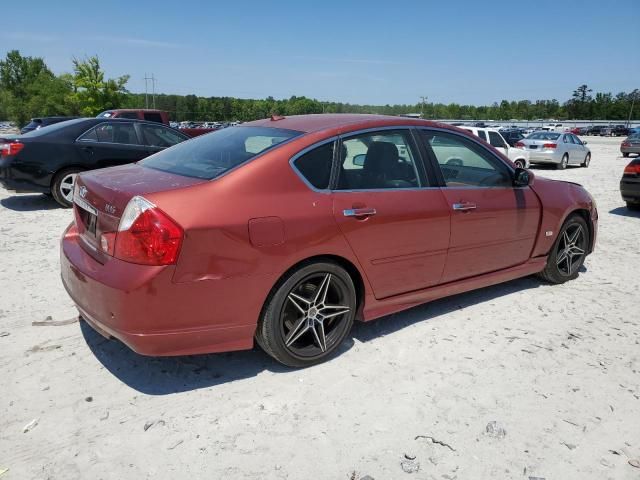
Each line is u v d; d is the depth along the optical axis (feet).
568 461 8.34
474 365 11.27
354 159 11.40
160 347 9.14
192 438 8.62
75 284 9.93
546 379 10.78
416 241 12.03
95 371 10.59
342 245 10.66
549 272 16.44
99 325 9.49
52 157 26.91
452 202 12.75
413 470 8.00
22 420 8.96
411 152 12.50
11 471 7.76
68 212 26.99
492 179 14.20
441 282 13.10
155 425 8.93
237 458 8.17
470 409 9.64
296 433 8.81
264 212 9.66
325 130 11.17
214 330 9.51
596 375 11.00
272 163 10.14
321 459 8.20
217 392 9.99
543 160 64.59
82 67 147.02
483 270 14.07
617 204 34.94
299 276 10.21
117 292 8.78
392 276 11.85
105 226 9.48
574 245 16.90
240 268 9.41
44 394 9.74
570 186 16.76
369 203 11.14
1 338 11.86
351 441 8.64
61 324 12.71
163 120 61.41
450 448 8.55
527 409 9.70
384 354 11.63
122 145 29.01
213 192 9.39
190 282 9.02
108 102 150.71
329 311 11.10
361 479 7.79
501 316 13.99
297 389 10.15
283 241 9.82
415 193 12.10
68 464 7.95
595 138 199.41
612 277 17.80
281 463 8.09
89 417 9.11
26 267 17.20
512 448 8.61
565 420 9.40
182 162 11.29
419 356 11.59
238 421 9.10
